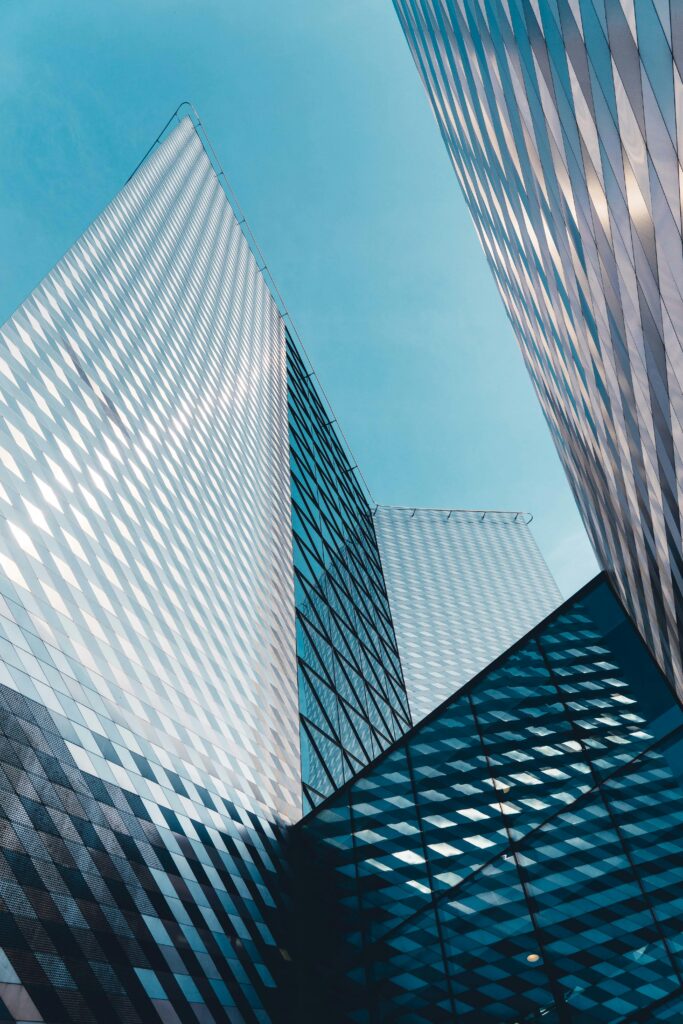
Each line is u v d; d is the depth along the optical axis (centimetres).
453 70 4081
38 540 2952
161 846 2542
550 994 2106
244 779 3600
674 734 2427
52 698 2412
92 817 2253
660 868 2142
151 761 2830
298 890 3102
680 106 1180
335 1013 2561
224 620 4669
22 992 1645
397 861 2788
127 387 5075
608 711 2606
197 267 8719
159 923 2280
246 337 9475
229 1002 2375
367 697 6531
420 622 12962
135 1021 1930
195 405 6378
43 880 1905
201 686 3778
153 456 4916
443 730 2961
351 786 3216
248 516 6288
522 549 15588
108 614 3197
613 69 1541
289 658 5494
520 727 2753
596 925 2150
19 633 2448
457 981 2323
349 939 2733
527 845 2453
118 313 5700
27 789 2039
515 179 3378
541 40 2198
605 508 3762
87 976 1859
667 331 1709
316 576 7275
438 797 2816
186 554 4609
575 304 2909
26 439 3356
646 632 2945
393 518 16050
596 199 2080
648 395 2156
